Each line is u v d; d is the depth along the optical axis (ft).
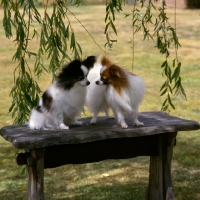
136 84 18.13
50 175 25.52
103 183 24.35
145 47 67.21
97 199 22.38
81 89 18.15
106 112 19.83
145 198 20.92
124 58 60.80
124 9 100.27
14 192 23.34
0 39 73.00
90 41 71.00
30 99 19.62
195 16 92.12
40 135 16.93
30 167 17.42
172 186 21.98
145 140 19.27
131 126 18.30
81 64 17.97
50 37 20.49
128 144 18.95
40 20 20.36
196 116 36.91
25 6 18.85
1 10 98.78
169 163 19.83
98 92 18.69
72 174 25.64
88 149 18.20
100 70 18.07
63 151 17.81
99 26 82.89
